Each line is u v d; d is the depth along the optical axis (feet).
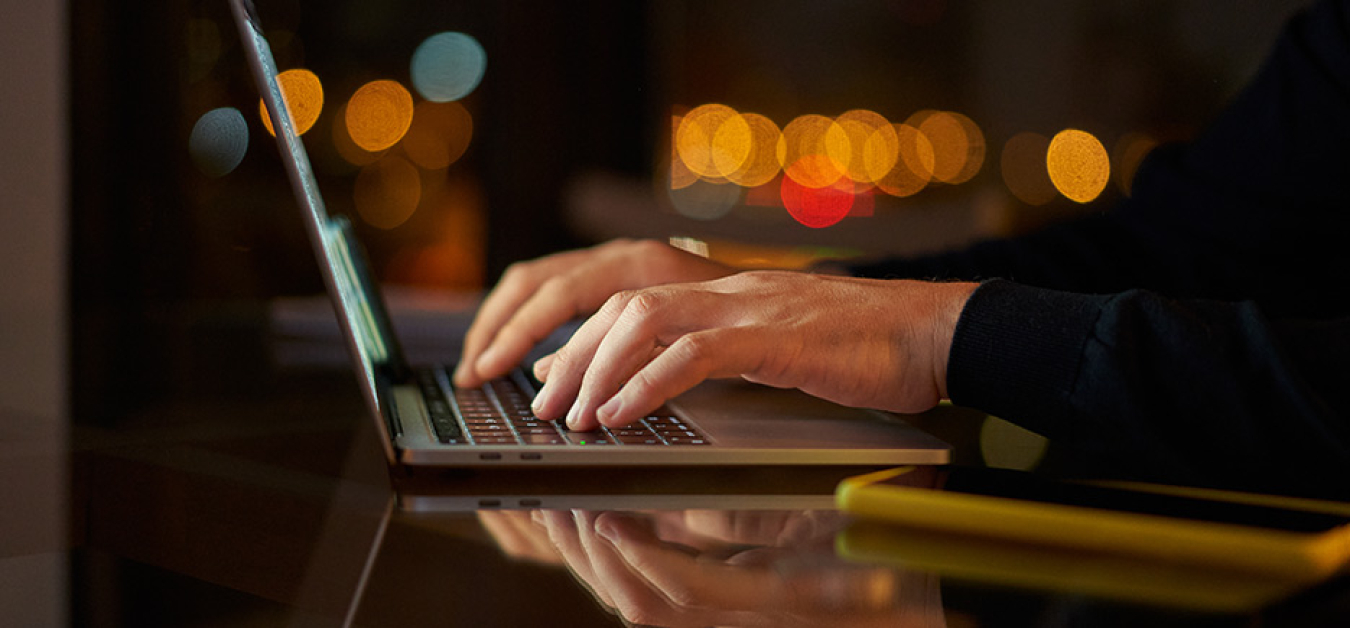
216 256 4.20
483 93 10.31
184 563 1.36
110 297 3.47
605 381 2.17
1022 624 1.09
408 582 1.25
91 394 3.08
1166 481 2.01
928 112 14.42
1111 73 13.92
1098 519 1.39
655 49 10.70
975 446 2.42
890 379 2.25
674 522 1.61
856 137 14.21
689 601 1.18
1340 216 3.63
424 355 3.69
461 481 1.91
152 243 3.74
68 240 3.38
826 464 2.05
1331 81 3.67
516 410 2.42
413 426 2.17
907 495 1.53
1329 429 1.93
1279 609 1.16
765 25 14.07
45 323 3.29
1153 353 2.04
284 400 2.98
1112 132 13.84
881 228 7.39
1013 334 2.13
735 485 1.92
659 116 10.72
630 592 1.21
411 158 10.68
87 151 3.49
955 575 1.29
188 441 2.34
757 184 13.46
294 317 4.18
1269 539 1.28
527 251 10.18
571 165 10.27
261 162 4.80
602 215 8.32
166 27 3.81
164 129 3.79
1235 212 3.75
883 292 2.35
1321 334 2.08
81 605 1.20
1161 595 1.21
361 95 10.59
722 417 2.41
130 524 1.58
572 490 1.86
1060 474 2.05
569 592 1.21
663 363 2.13
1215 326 2.08
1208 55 13.39
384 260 10.57
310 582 1.27
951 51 14.37
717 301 2.30
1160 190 3.94
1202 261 3.77
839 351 2.24
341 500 1.75
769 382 2.26
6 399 3.09
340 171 10.73
